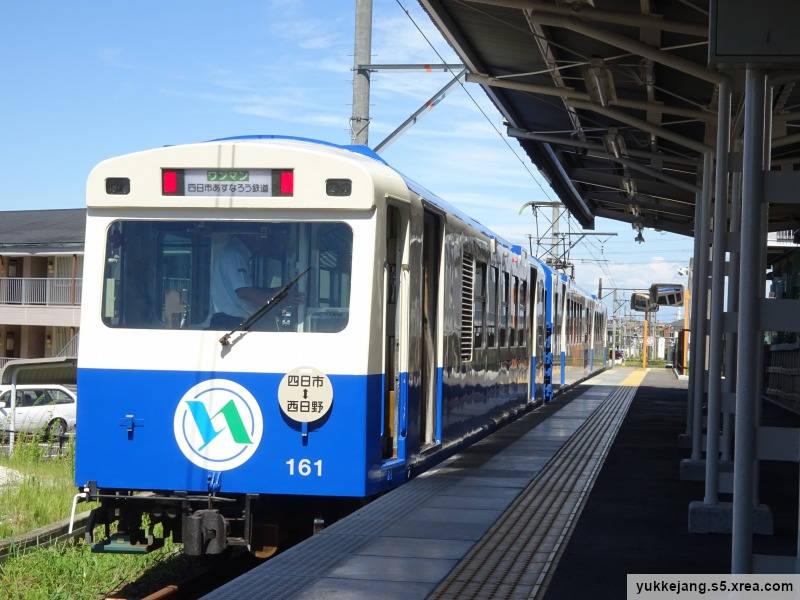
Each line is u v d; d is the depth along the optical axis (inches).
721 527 341.4
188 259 332.5
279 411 323.9
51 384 1019.3
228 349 327.0
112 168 336.5
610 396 1159.6
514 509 379.2
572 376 1189.1
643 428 748.0
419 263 379.6
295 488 321.4
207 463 326.3
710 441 354.3
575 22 432.8
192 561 391.9
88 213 339.9
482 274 535.2
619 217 1103.6
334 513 353.1
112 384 332.8
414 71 713.6
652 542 325.1
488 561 290.7
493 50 565.9
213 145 331.6
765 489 463.2
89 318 335.6
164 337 331.3
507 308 637.9
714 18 221.8
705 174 526.6
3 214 1897.1
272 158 328.2
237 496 327.9
